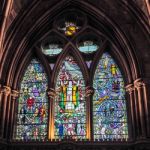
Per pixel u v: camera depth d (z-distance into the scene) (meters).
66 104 25.12
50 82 25.55
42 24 26.92
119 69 26.19
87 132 23.91
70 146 22.70
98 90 25.50
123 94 25.25
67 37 27.17
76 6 27.14
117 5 25.48
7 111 24.14
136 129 23.28
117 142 22.98
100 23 26.89
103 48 26.66
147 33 24.59
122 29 25.55
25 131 24.41
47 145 23.08
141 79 23.83
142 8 24.66
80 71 26.25
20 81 26.00
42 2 25.81
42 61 26.66
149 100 23.47
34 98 25.47
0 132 23.17
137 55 24.59
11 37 24.97
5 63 24.83
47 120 24.58
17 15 25.41
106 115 24.62
